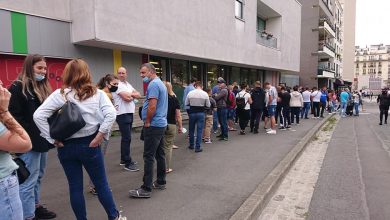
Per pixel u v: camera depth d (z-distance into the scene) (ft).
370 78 204.74
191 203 14.48
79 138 10.15
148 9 34.32
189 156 24.04
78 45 30.81
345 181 19.22
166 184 17.12
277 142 30.76
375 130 45.52
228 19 52.01
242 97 35.17
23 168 7.89
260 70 80.64
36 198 12.39
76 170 10.46
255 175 19.12
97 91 10.53
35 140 11.05
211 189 16.46
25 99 10.89
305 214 14.29
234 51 54.54
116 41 30.40
